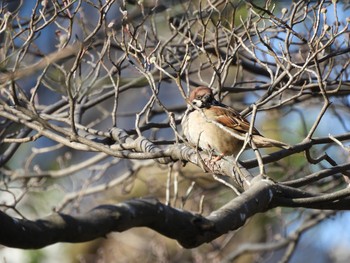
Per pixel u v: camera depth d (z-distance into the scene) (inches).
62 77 513.3
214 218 278.4
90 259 724.7
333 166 378.6
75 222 237.6
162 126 447.2
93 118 885.8
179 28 458.6
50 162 775.7
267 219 709.3
